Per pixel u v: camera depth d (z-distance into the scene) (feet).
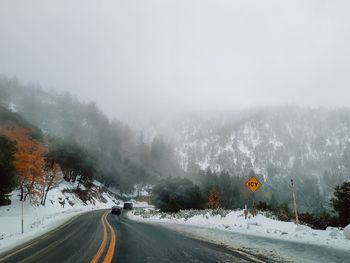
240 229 56.08
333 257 27.55
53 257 31.30
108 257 28.84
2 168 127.44
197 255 29.45
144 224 79.82
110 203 318.45
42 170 161.17
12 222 101.35
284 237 43.39
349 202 77.66
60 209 190.90
